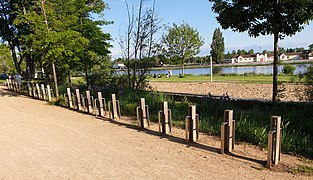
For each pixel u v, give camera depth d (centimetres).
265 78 2259
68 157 498
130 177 402
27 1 1625
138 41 1296
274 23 640
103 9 1568
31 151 538
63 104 1145
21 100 1362
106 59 1645
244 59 9675
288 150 480
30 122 816
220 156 475
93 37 1462
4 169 452
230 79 2356
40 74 2272
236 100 893
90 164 460
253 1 638
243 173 402
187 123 554
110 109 897
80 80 2145
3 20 2022
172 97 1043
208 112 766
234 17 683
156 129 680
